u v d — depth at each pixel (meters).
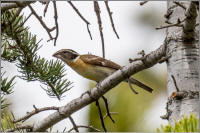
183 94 6.62
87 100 7.96
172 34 7.30
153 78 11.66
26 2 6.86
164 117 6.82
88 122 9.95
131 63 7.62
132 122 10.00
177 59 7.08
